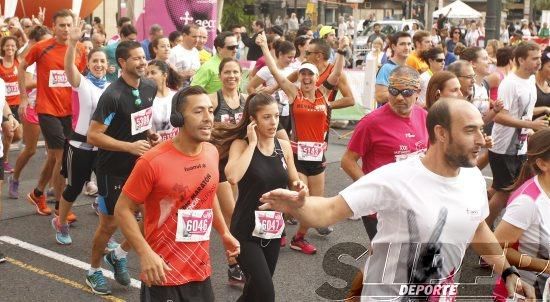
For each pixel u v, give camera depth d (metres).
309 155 6.45
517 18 54.06
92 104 5.98
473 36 25.47
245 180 4.33
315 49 7.21
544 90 6.75
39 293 5.38
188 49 9.42
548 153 3.55
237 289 5.56
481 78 7.03
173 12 11.36
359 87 13.20
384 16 37.91
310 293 5.40
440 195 2.92
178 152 3.65
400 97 4.54
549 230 3.60
